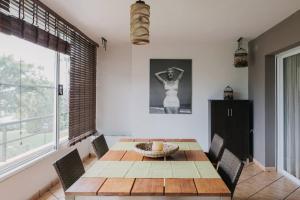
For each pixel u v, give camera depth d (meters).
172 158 2.38
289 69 4.04
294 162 3.90
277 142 4.36
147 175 1.88
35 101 3.53
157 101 5.23
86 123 4.87
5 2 2.46
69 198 1.58
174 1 2.98
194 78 5.23
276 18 3.62
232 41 5.04
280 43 3.79
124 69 5.41
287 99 4.11
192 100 5.23
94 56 5.25
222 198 1.56
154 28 4.12
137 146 2.62
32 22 2.96
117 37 4.76
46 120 3.80
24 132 3.31
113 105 5.45
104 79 5.43
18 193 2.83
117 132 5.47
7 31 2.47
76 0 2.97
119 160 2.29
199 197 1.58
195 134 5.23
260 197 3.26
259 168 4.53
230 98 4.99
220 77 5.22
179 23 3.85
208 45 5.22
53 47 3.39
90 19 3.68
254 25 3.95
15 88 3.08
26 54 3.25
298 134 3.80
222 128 4.86
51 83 3.81
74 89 4.28
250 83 5.08
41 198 3.20
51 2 3.04
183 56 5.23
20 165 2.91
